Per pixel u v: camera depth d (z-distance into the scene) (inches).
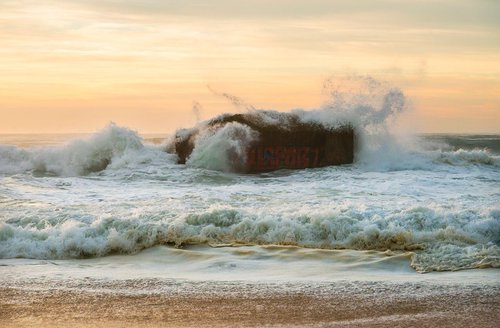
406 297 353.4
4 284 385.1
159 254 465.1
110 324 313.3
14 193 700.0
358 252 460.8
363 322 312.5
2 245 472.4
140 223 495.8
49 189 738.8
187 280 394.6
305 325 309.3
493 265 420.8
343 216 498.9
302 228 489.7
